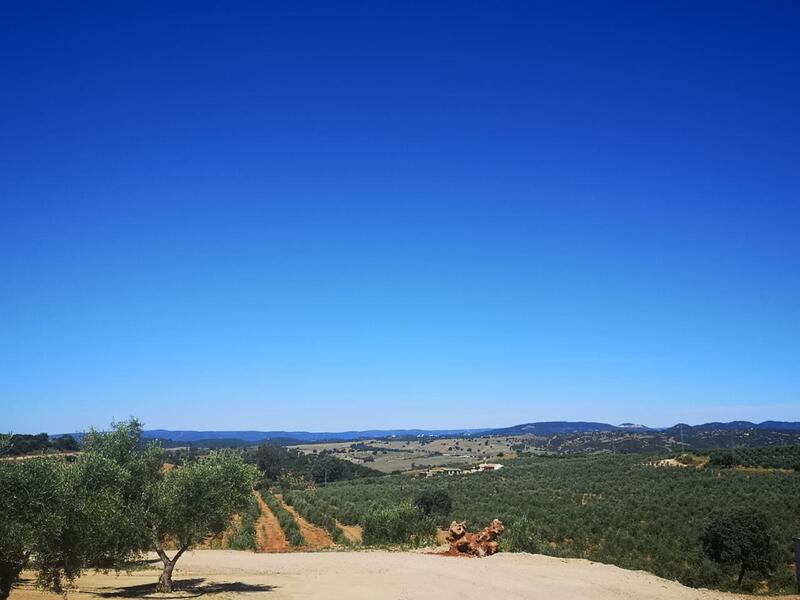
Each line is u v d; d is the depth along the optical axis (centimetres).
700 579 3819
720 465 10569
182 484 2634
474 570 3219
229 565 3819
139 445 2758
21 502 1778
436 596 2512
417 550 4422
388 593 2581
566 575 3031
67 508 1886
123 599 2358
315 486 14850
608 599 2433
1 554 1717
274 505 9150
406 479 14225
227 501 2670
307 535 6644
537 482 10238
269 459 16575
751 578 3878
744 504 6344
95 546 2081
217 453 2852
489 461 18988
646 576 3042
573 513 6644
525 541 4638
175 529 2625
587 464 12875
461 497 8925
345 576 3117
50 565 1897
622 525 5800
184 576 3228
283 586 2806
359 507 7794
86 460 2406
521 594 2539
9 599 2148
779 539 4666
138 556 2612
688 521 5719
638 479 9544
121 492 2534
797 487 7275
